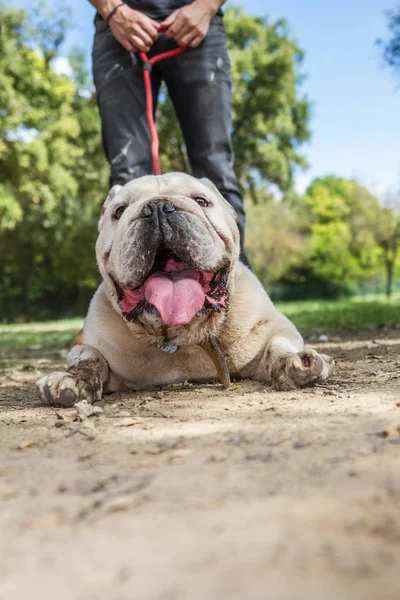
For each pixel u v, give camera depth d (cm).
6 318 1363
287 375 111
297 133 924
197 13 152
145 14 158
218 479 59
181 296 101
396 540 43
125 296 111
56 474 65
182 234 100
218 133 158
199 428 83
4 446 80
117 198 115
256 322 120
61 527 50
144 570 41
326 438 72
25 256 1254
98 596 38
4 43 707
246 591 37
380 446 67
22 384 160
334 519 48
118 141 158
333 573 38
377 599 35
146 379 123
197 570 40
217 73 158
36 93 729
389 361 153
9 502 57
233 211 123
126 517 51
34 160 742
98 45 162
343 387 111
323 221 2014
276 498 53
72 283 1327
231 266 114
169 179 115
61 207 1073
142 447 75
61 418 98
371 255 2036
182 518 50
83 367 115
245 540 44
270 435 76
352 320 373
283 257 1734
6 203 737
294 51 898
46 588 40
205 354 120
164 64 158
